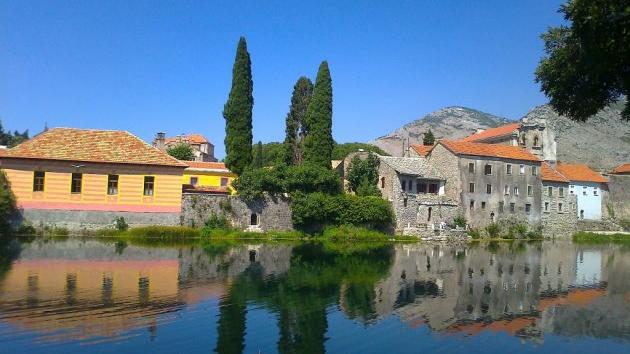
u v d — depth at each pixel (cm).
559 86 1290
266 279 2588
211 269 2828
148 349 1420
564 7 1097
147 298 2000
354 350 1534
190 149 8962
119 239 4319
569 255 4822
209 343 1500
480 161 6912
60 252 3244
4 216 4300
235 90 5809
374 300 2231
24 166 4400
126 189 4631
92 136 4800
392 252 4369
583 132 15300
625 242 7262
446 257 4147
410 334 1736
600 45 1009
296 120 7075
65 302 1866
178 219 4784
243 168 5775
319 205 5356
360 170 6350
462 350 1611
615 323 2048
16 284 2131
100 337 1496
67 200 4478
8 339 1440
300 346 1533
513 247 5612
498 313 2136
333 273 2920
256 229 5216
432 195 6494
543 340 1778
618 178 8950
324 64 6138
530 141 8700
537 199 7375
